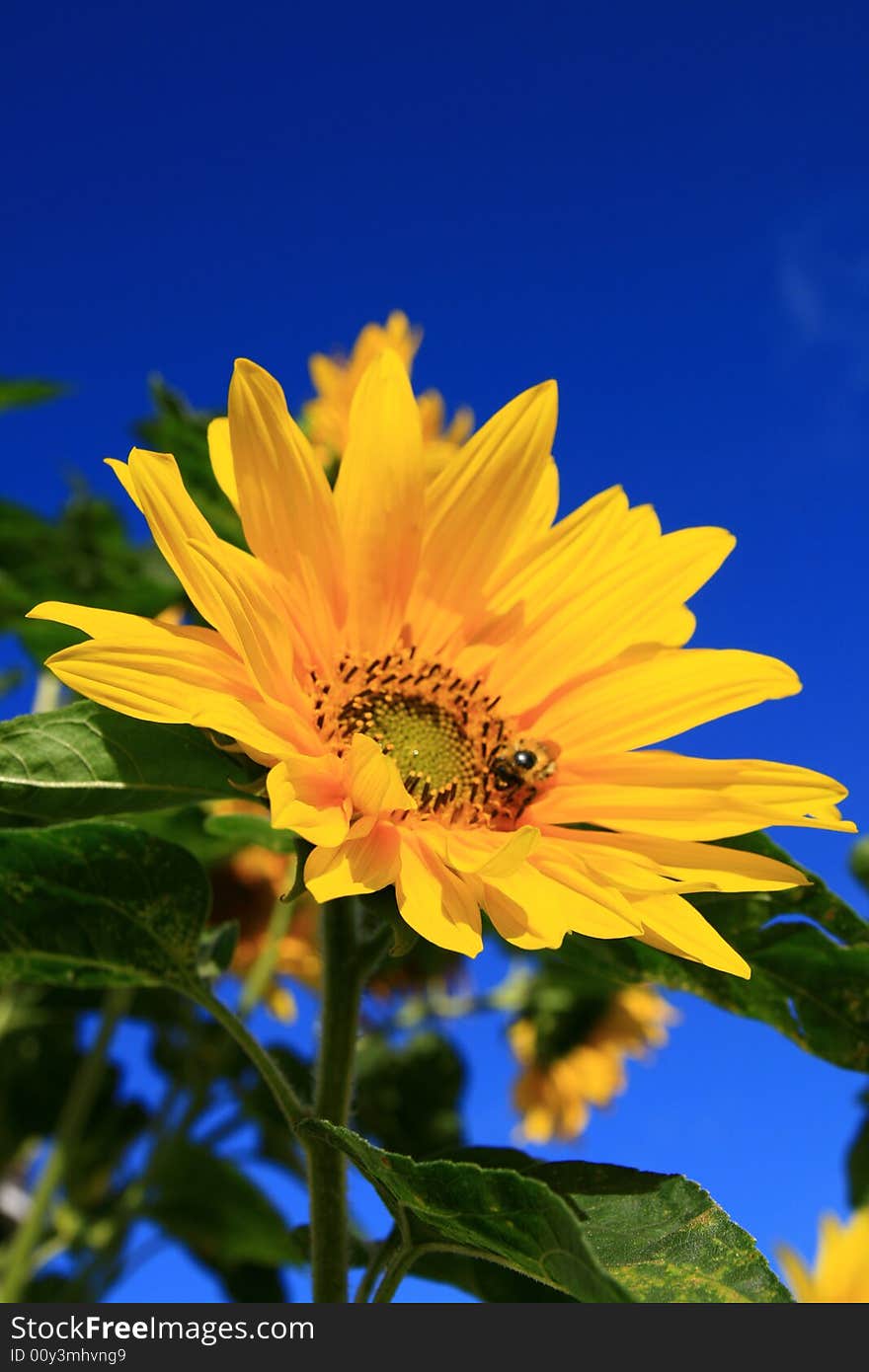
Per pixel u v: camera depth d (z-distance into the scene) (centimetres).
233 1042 61
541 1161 30
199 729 32
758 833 34
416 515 35
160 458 31
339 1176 31
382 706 35
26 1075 70
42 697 60
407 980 69
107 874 32
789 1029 35
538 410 36
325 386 55
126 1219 58
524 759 35
